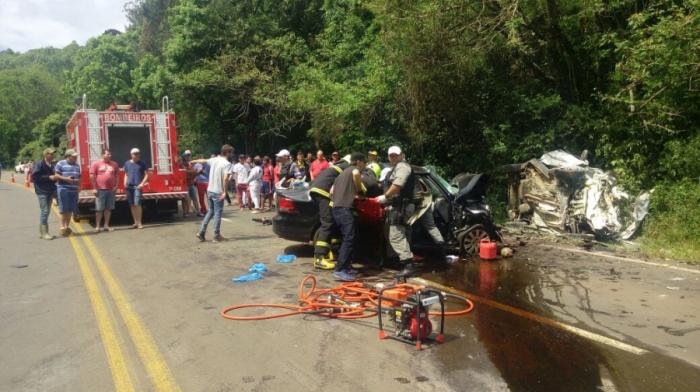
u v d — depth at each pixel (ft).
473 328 17.29
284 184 47.44
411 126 46.37
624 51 34.37
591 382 13.25
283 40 72.54
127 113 43.34
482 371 13.96
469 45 41.11
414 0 40.37
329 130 54.08
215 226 34.73
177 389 13.08
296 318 18.57
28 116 294.25
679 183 32.22
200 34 74.59
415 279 23.80
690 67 30.73
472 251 28.58
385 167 31.68
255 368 14.29
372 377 13.62
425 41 40.45
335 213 23.93
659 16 32.68
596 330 16.92
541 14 40.14
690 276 23.72
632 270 25.02
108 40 137.28
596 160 38.99
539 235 34.12
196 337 16.72
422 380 13.42
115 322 18.26
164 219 47.67
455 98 44.50
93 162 42.09
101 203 39.81
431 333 16.80
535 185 35.24
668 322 17.60
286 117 70.90
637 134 34.86
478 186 29.43
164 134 44.70
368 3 44.47
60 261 28.91
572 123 39.45
